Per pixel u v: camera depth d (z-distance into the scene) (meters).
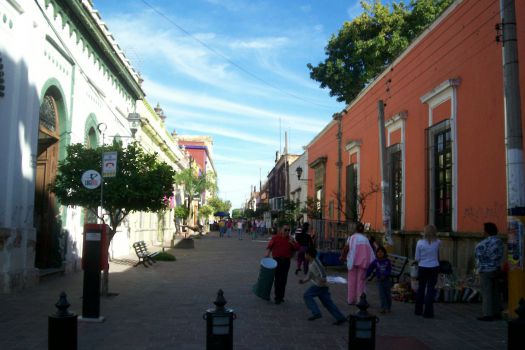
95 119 16.59
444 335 7.69
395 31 26.23
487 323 8.57
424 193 14.62
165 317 8.62
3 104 10.37
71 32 13.84
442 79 13.62
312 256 8.73
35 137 11.63
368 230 19.58
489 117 11.23
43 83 12.12
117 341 6.96
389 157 17.75
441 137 13.77
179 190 42.00
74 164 10.36
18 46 10.89
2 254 10.34
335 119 25.06
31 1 11.19
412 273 9.84
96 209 11.64
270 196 70.88
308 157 34.50
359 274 10.07
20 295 10.15
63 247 13.86
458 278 11.61
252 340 7.24
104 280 10.70
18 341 6.77
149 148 27.03
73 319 5.05
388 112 18.00
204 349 6.60
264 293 10.56
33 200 11.59
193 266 17.92
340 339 7.38
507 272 8.99
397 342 7.20
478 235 11.34
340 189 23.28
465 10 12.32
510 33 8.41
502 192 10.65
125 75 19.81
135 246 17.23
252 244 34.25
